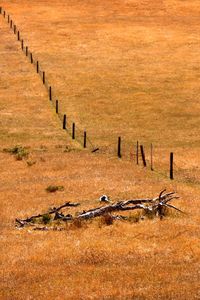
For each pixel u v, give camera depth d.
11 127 157.50
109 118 164.88
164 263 56.56
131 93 188.88
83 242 64.44
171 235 66.06
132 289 48.91
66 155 128.62
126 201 78.81
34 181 106.00
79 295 48.06
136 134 149.25
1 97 185.88
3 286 52.25
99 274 53.72
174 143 140.62
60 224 75.69
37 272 55.44
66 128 156.75
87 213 76.50
